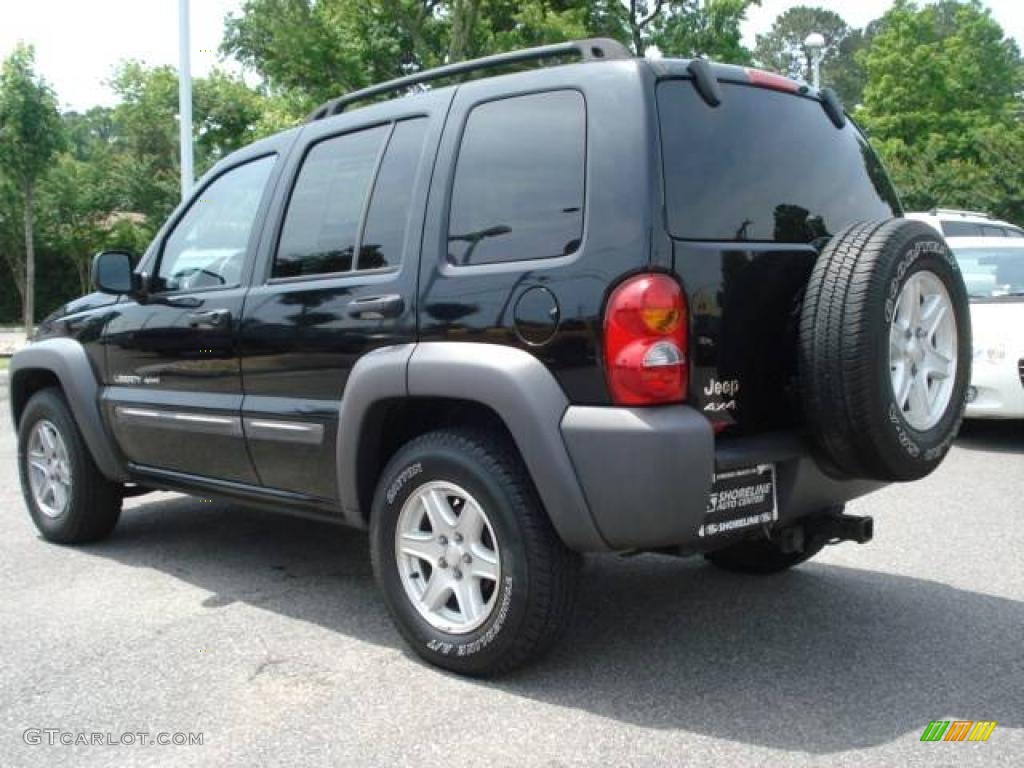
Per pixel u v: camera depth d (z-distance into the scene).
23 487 5.70
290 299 4.18
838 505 4.04
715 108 3.53
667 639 3.99
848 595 4.52
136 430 5.00
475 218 3.64
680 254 3.24
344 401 3.86
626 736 3.16
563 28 20.27
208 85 29.59
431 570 3.71
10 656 3.90
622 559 5.15
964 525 5.69
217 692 3.54
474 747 3.11
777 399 3.55
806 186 3.77
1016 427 9.04
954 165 35.53
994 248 9.11
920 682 3.55
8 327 29.94
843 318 3.29
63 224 30.55
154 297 4.89
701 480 3.18
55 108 20.25
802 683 3.55
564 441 3.27
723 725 3.23
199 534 5.77
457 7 21.00
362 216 4.05
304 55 21.56
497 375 3.37
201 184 4.99
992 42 47.59
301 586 4.78
